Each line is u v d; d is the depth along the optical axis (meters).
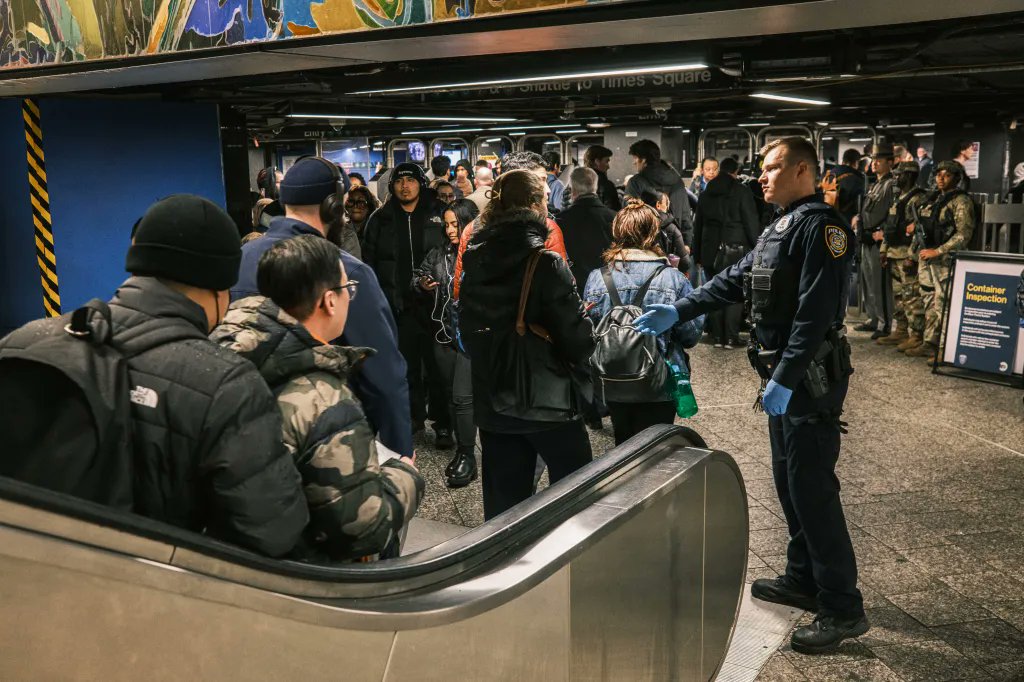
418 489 2.28
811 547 3.70
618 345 4.16
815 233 3.48
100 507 1.46
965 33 5.44
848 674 3.46
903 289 9.09
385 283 6.38
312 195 3.20
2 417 1.57
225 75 5.91
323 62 5.38
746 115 14.59
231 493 1.65
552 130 17.52
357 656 1.87
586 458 3.83
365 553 1.99
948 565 4.37
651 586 2.80
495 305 3.63
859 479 5.54
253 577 1.65
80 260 7.32
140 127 7.36
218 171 7.76
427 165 20.05
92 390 1.57
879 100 12.41
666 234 8.04
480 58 6.20
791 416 3.64
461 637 2.09
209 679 1.62
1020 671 3.47
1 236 7.26
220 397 1.65
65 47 5.59
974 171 14.25
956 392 7.55
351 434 1.93
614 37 4.29
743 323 10.88
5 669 1.39
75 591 1.43
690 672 3.14
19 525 1.35
